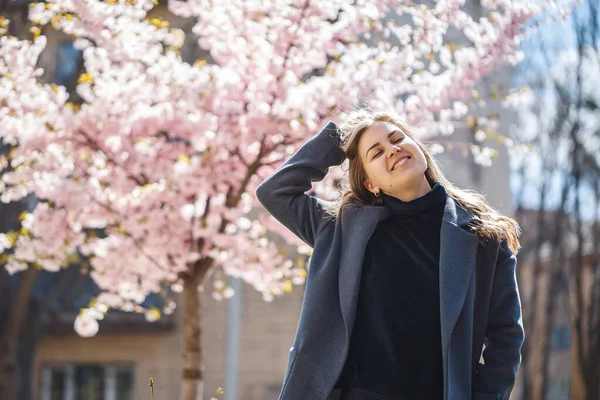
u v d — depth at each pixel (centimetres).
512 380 303
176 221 684
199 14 686
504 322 304
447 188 320
